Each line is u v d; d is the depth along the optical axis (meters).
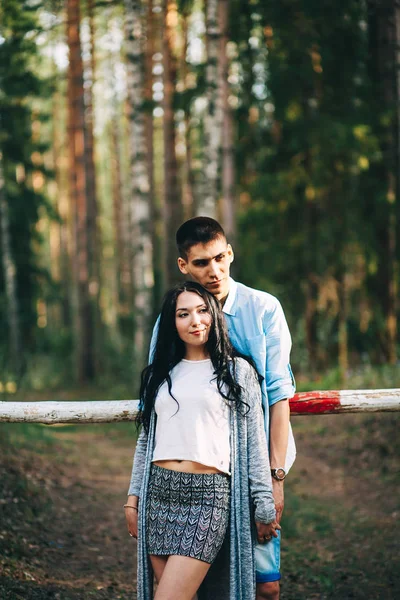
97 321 20.00
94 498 6.64
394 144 12.27
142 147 13.72
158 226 24.64
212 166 11.01
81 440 10.38
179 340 3.08
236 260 14.22
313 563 5.10
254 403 2.98
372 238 12.57
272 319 3.14
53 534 5.30
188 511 2.88
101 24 17.47
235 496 2.91
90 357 19.03
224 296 3.17
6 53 11.66
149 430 3.08
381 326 12.51
